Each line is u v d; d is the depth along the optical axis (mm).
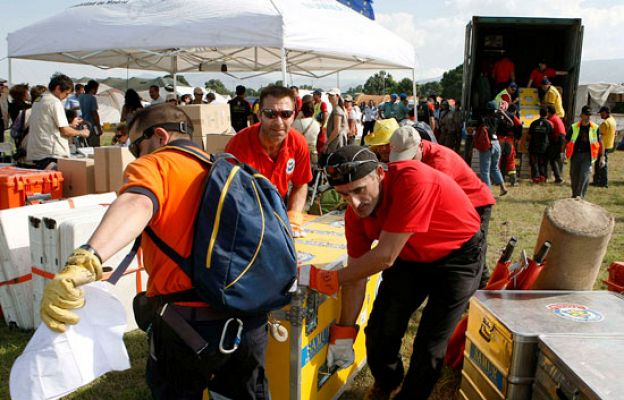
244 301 1621
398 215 2191
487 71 13312
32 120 5848
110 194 4422
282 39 6004
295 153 3307
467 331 2826
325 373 2717
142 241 1722
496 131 9961
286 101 2984
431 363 2586
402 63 8586
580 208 3014
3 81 10727
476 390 2701
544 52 13234
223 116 6922
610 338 2219
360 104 29172
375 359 2787
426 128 4094
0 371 3275
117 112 27938
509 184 11297
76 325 1514
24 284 3848
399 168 2297
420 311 4289
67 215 3598
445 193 2492
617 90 25578
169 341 1713
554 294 2781
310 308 2430
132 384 3193
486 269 4289
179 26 6273
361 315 3150
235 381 1871
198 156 1679
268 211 1685
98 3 7035
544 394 2172
